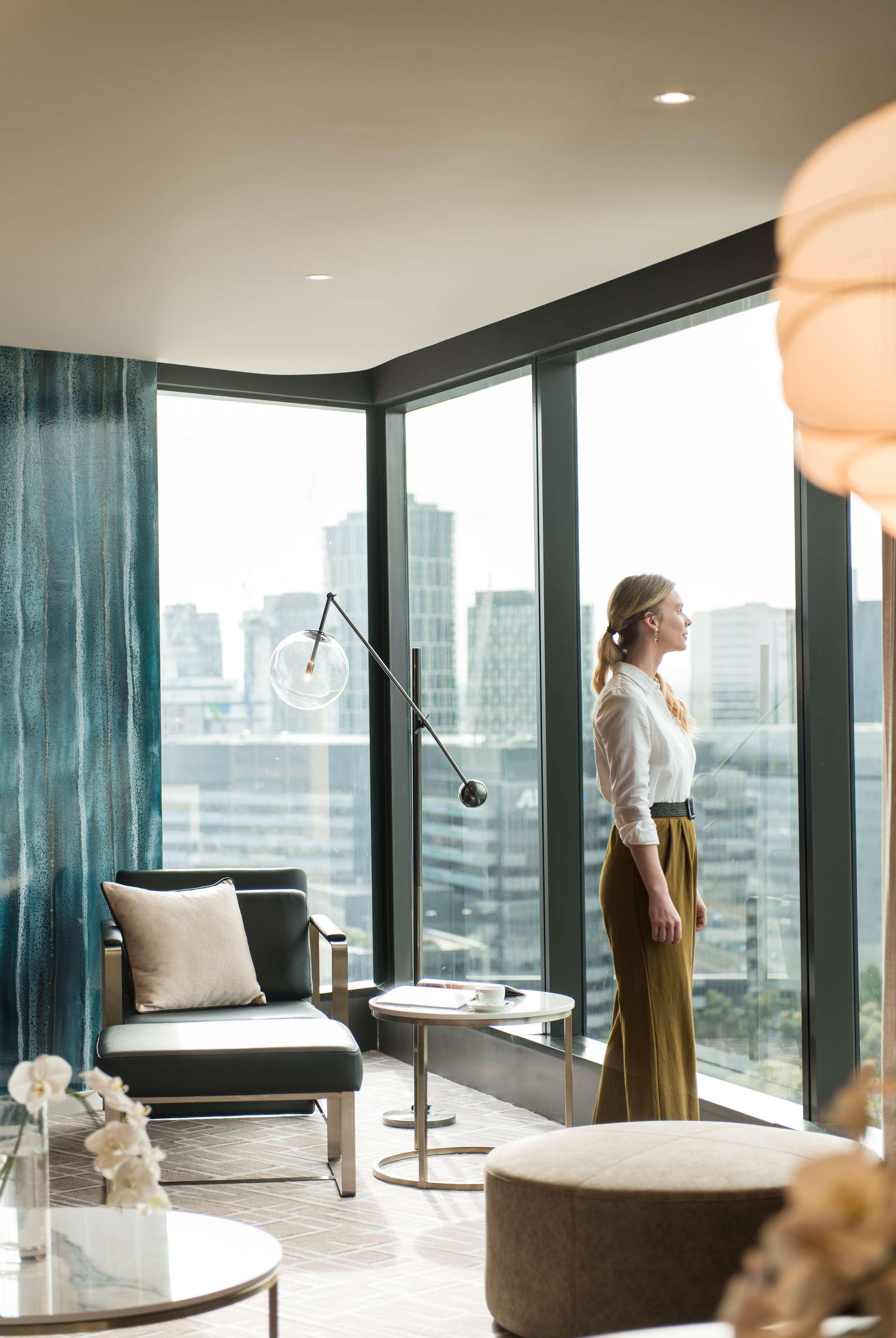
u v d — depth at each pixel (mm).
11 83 2773
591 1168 2588
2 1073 4812
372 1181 3906
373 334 4836
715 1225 2428
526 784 4875
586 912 4660
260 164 3230
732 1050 3959
